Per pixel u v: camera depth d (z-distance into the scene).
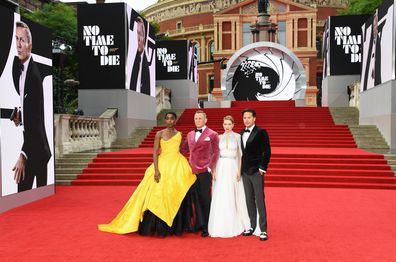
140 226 5.72
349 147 15.16
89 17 16.09
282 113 21.16
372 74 16.22
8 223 6.50
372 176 10.99
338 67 22.53
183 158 5.89
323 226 6.29
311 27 58.09
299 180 11.02
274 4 59.31
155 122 20.00
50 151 9.38
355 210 7.57
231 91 31.98
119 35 15.98
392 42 13.45
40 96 8.96
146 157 12.58
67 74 24.67
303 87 31.69
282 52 31.77
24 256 4.80
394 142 13.92
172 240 5.46
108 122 15.72
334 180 10.86
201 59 68.56
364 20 22.11
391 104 13.80
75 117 13.56
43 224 6.41
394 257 4.77
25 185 8.26
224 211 5.64
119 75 16.08
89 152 13.55
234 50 59.84
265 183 10.85
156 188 5.63
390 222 6.57
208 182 5.73
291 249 5.07
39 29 8.95
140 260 4.65
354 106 21.58
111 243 5.31
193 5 72.00
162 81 26.23
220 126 18.28
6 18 7.71
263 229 5.48
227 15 60.00
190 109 22.92
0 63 7.49
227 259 4.68
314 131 16.80
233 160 5.75
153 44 19.86
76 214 7.18
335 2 64.50
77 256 4.79
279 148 15.05
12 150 7.80
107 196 9.21
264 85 32.16
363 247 5.17
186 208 5.77
